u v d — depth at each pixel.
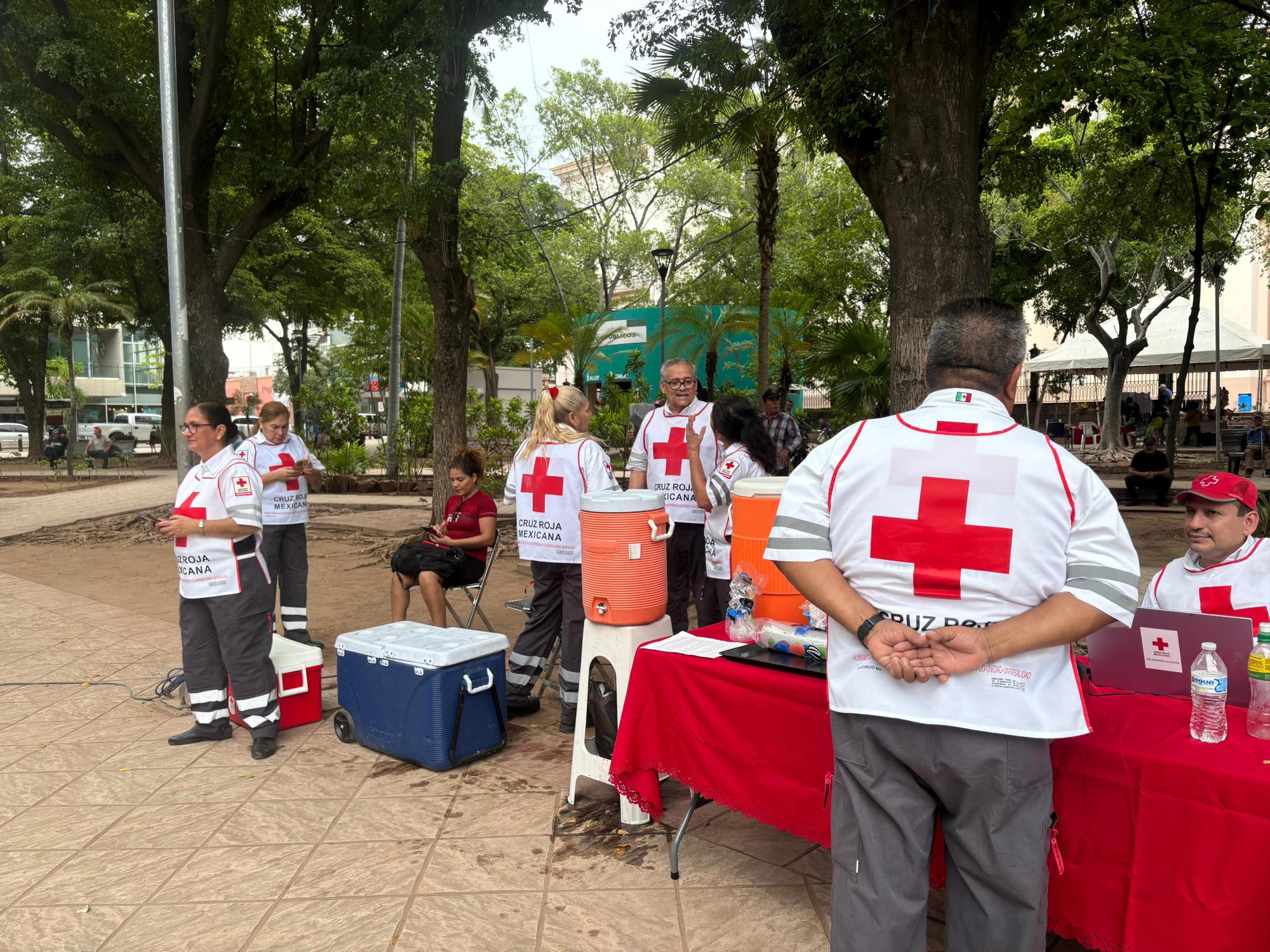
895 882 1.75
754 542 2.89
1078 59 8.08
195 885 2.95
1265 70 8.13
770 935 2.60
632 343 23.67
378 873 3.00
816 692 2.43
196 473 4.07
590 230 30.27
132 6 14.26
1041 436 1.72
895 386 6.17
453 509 5.23
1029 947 1.71
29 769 3.98
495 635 4.18
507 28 10.79
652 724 2.93
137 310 26.42
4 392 50.22
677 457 4.71
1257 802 1.75
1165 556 9.01
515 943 2.58
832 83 8.23
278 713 4.21
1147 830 1.91
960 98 5.97
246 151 14.74
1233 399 28.83
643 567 3.27
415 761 3.95
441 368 11.06
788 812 2.53
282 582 5.86
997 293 21.14
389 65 10.26
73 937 2.66
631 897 2.82
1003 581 1.66
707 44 9.03
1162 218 14.42
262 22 14.18
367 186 13.85
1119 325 20.11
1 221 25.23
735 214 29.23
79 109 13.09
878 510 1.74
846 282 21.48
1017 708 1.66
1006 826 1.69
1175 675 2.31
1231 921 1.79
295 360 36.44
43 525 13.05
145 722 4.61
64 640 6.32
